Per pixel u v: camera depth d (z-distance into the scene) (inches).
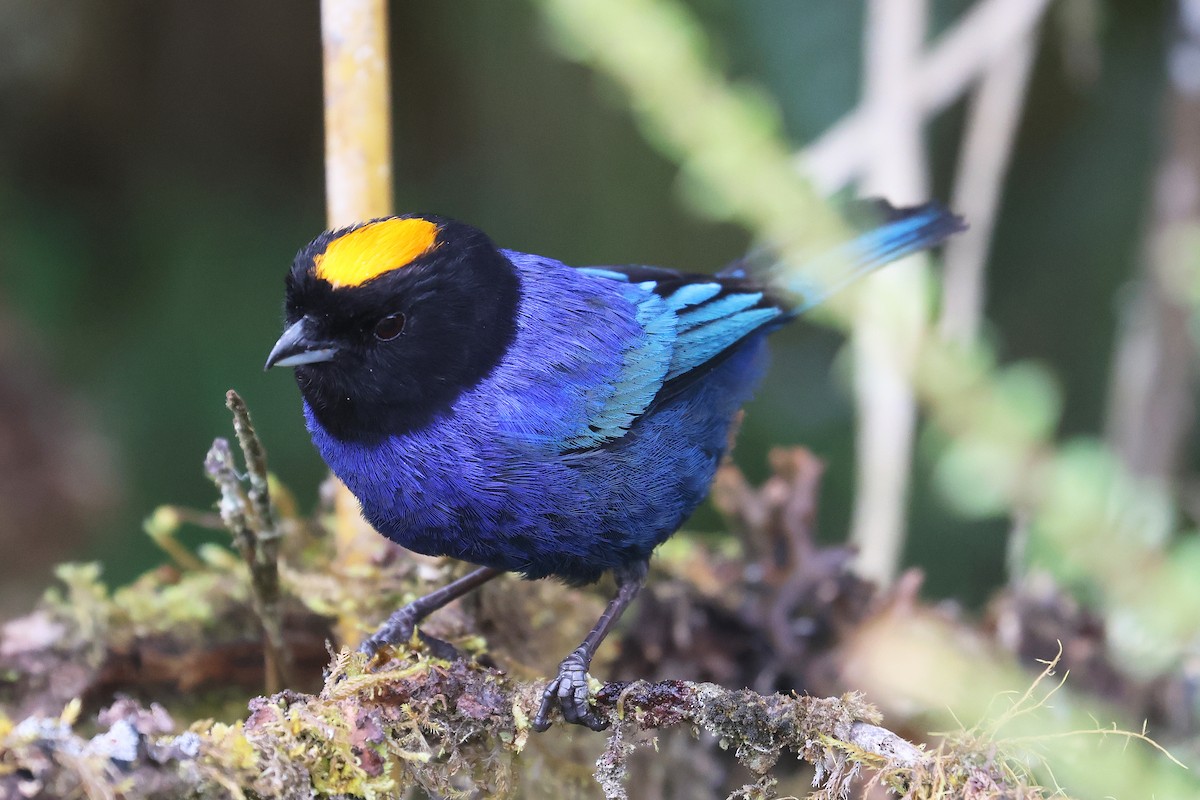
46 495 598.5
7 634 361.4
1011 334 664.4
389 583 365.1
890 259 406.0
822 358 664.4
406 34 689.6
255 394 625.3
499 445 319.9
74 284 653.9
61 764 215.3
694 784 369.7
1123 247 649.6
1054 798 250.1
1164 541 386.9
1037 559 372.5
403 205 689.0
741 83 583.2
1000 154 505.0
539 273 346.3
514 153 689.0
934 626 369.7
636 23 307.4
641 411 339.9
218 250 665.6
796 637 370.3
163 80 680.4
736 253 671.8
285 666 335.6
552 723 291.4
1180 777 283.1
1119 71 648.4
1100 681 369.7
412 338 310.2
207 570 391.5
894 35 479.8
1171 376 500.1
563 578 351.9
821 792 259.8
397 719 269.4
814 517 389.7
